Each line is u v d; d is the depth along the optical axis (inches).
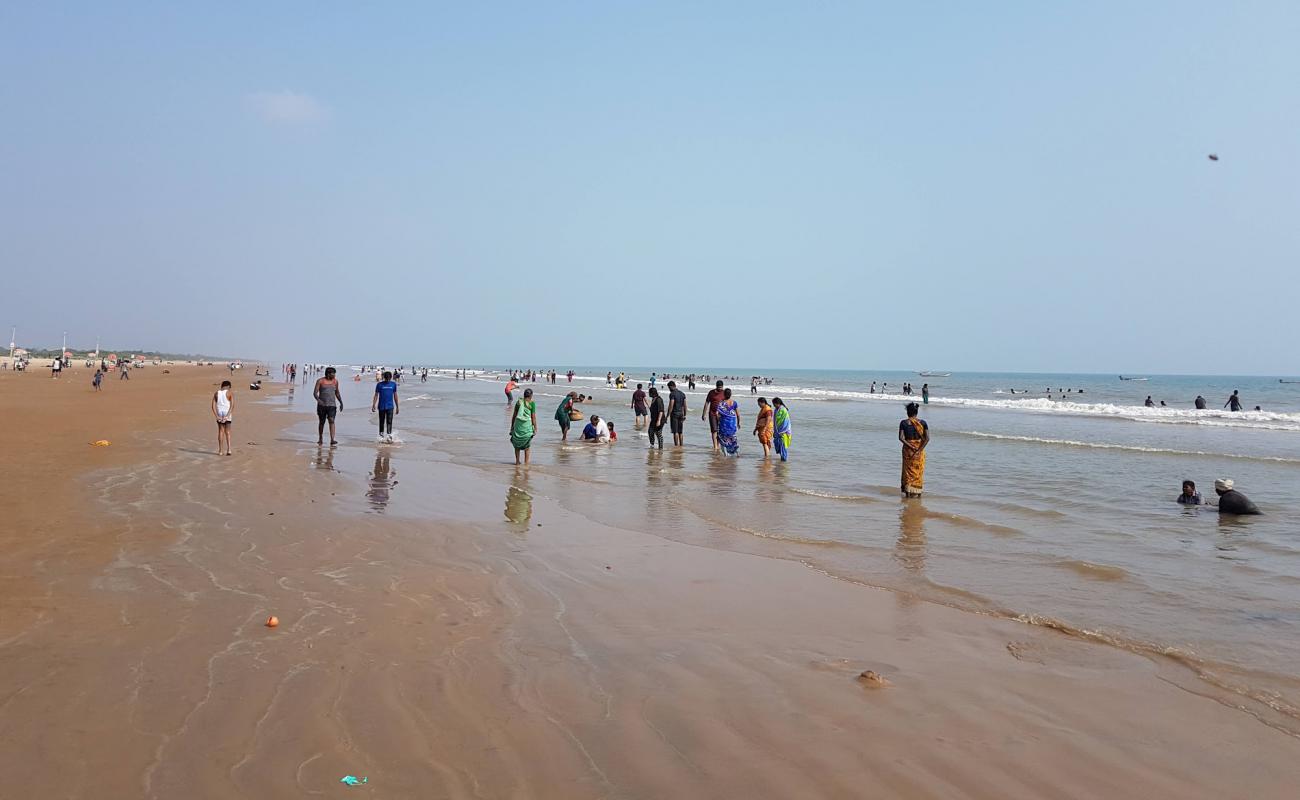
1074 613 254.7
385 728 149.9
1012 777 142.6
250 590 239.6
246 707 155.4
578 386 3095.5
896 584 288.8
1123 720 169.8
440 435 904.3
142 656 180.5
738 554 331.6
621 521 401.1
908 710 171.5
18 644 184.5
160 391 1825.8
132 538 299.4
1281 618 252.1
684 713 165.2
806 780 137.9
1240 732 165.0
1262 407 2431.1
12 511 341.7
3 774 125.3
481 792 128.0
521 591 257.8
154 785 123.8
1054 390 3996.1
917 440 511.8
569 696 171.6
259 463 555.8
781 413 709.3
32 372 2989.7
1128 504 499.5
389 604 233.8
